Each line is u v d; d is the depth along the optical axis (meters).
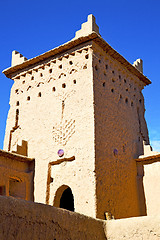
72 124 13.85
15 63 17.31
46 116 14.97
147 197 14.24
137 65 18.28
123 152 14.59
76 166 12.91
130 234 7.70
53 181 13.50
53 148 14.01
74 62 14.99
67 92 14.69
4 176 12.76
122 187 13.62
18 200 5.89
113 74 15.78
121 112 15.50
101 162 12.80
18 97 16.59
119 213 12.81
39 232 6.09
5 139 16.00
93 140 12.82
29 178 14.04
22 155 14.39
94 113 13.38
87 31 14.97
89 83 14.05
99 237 7.78
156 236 7.29
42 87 15.77
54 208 6.67
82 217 7.49
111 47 15.35
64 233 6.72
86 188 12.21
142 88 18.33
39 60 16.22
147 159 15.02
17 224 5.68
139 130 16.70
